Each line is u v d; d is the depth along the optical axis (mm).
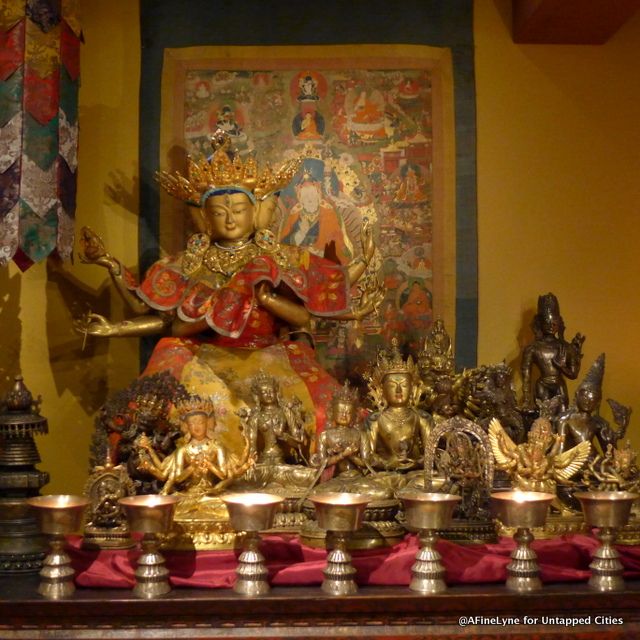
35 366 2777
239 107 2920
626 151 2961
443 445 2477
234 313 2572
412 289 2902
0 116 2490
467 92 2945
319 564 2143
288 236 2898
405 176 2928
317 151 2922
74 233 2672
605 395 2906
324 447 2396
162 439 2363
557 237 2936
